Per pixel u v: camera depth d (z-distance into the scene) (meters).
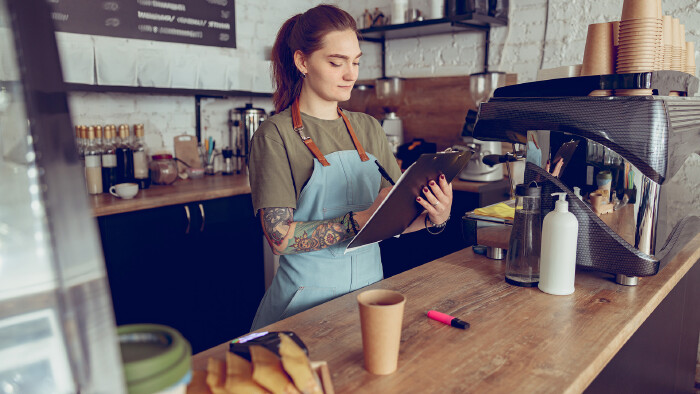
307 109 1.47
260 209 1.34
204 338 2.85
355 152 1.48
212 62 3.18
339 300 1.20
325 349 0.95
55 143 0.50
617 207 1.25
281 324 1.06
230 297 2.95
